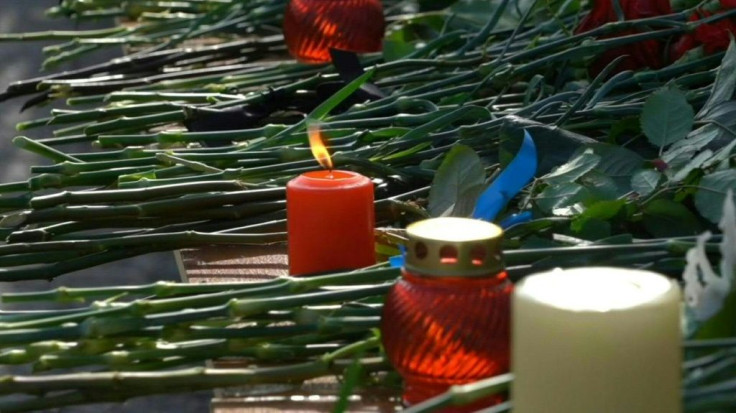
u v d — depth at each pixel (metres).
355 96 3.35
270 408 2.80
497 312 2.72
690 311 2.70
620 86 3.29
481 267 2.73
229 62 3.69
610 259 2.85
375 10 3.49
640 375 2.57
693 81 3.24
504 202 2.92
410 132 3.14
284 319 2.84
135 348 2.84
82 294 2.88
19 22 7.01
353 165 3.12
